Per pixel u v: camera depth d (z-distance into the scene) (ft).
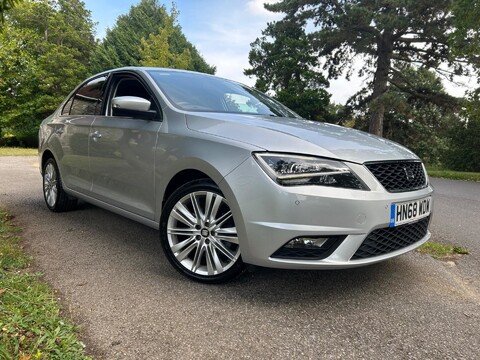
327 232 6.88
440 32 58.54
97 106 11.86
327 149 7.30
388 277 9.20
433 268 10.05
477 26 39.50
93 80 12.96
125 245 10.71
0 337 5.48
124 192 10.16
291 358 5.78
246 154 7.31
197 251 8.27
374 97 70.95
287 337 6.34
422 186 8.64
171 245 8.61
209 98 10.47
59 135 13.42
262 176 7.05
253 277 8.73
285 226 6.88
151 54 76.07
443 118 71.67
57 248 10.21
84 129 11.88
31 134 86.07
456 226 15.74
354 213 6.98
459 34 41.04
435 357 5.99
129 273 8.70
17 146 89.61
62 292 7.53
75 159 12.37
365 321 7.00
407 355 6.00
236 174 7.32
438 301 7.99
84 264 9.14
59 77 87.56
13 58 66.44
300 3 71.41
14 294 6.88
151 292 7.74
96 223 12.94
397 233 7.86
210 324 6.62
